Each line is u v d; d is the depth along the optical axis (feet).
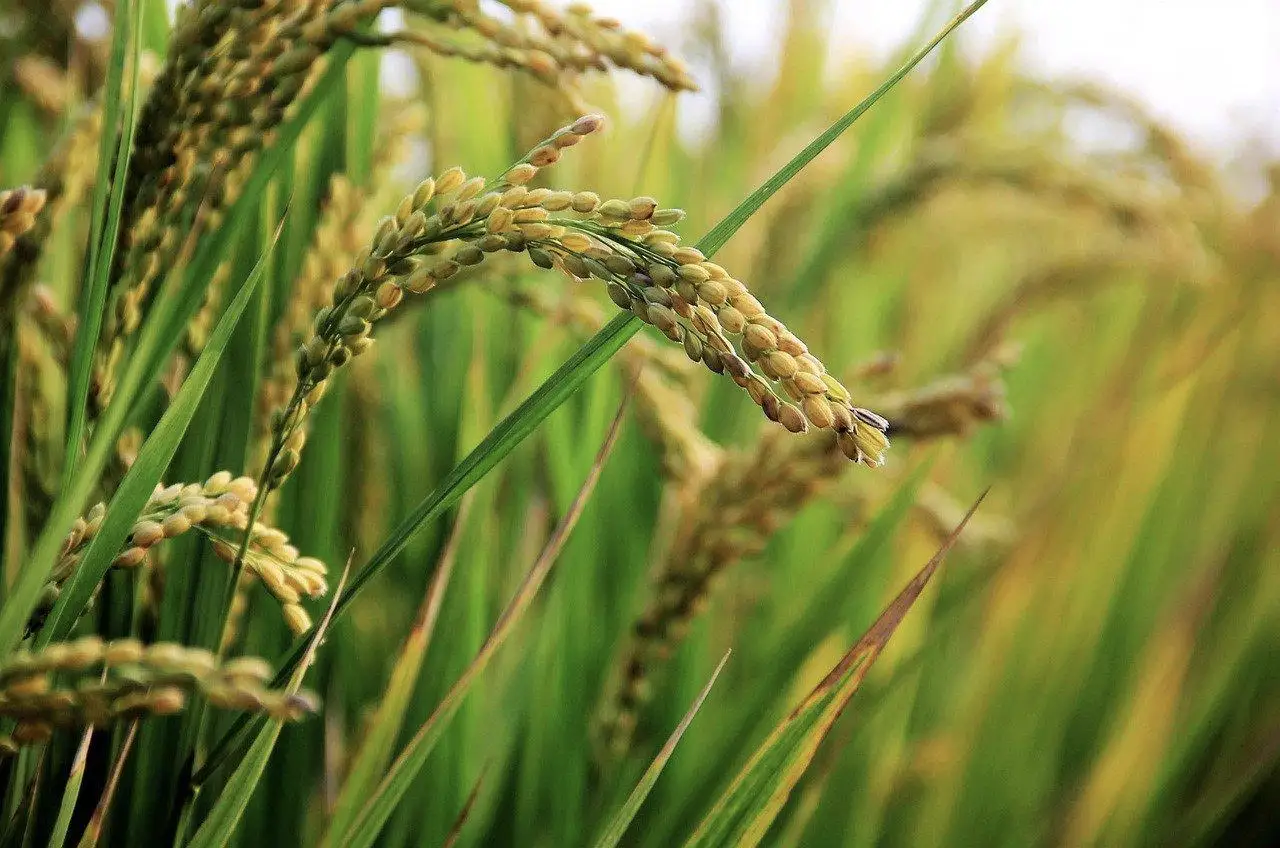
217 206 1.30
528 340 2.43
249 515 1.13
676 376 1.77
